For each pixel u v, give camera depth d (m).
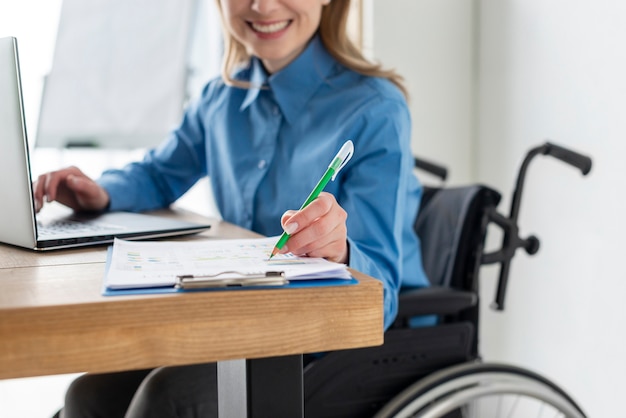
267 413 0.74
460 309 1.22
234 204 1.40
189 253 0.85
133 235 1.07
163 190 1.56
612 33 1.58
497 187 1.97
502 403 1.82
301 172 1.29
